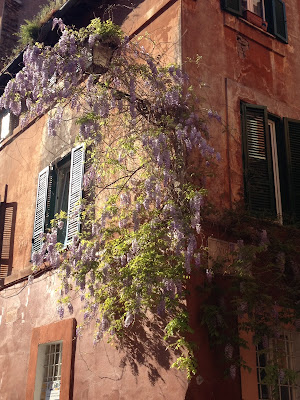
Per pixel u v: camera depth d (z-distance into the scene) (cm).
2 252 1098
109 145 763
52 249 774
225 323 650
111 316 734
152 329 698
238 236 739
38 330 915
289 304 700
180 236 655
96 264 721
